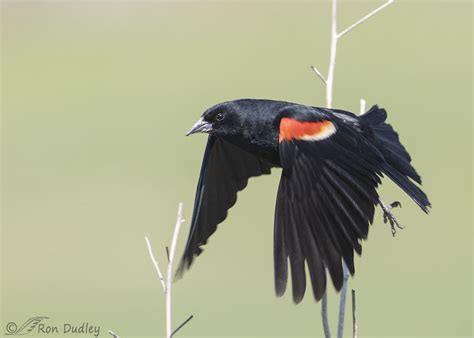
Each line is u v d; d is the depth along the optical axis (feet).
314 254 19.79
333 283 19.47
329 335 20.40
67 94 72.33
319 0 84.53
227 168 24.73
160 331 44.11
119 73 74.23
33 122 67.26
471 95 65.87
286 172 21.30
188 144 63.00
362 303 45.47
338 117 22.79
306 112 22.44
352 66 70.54
